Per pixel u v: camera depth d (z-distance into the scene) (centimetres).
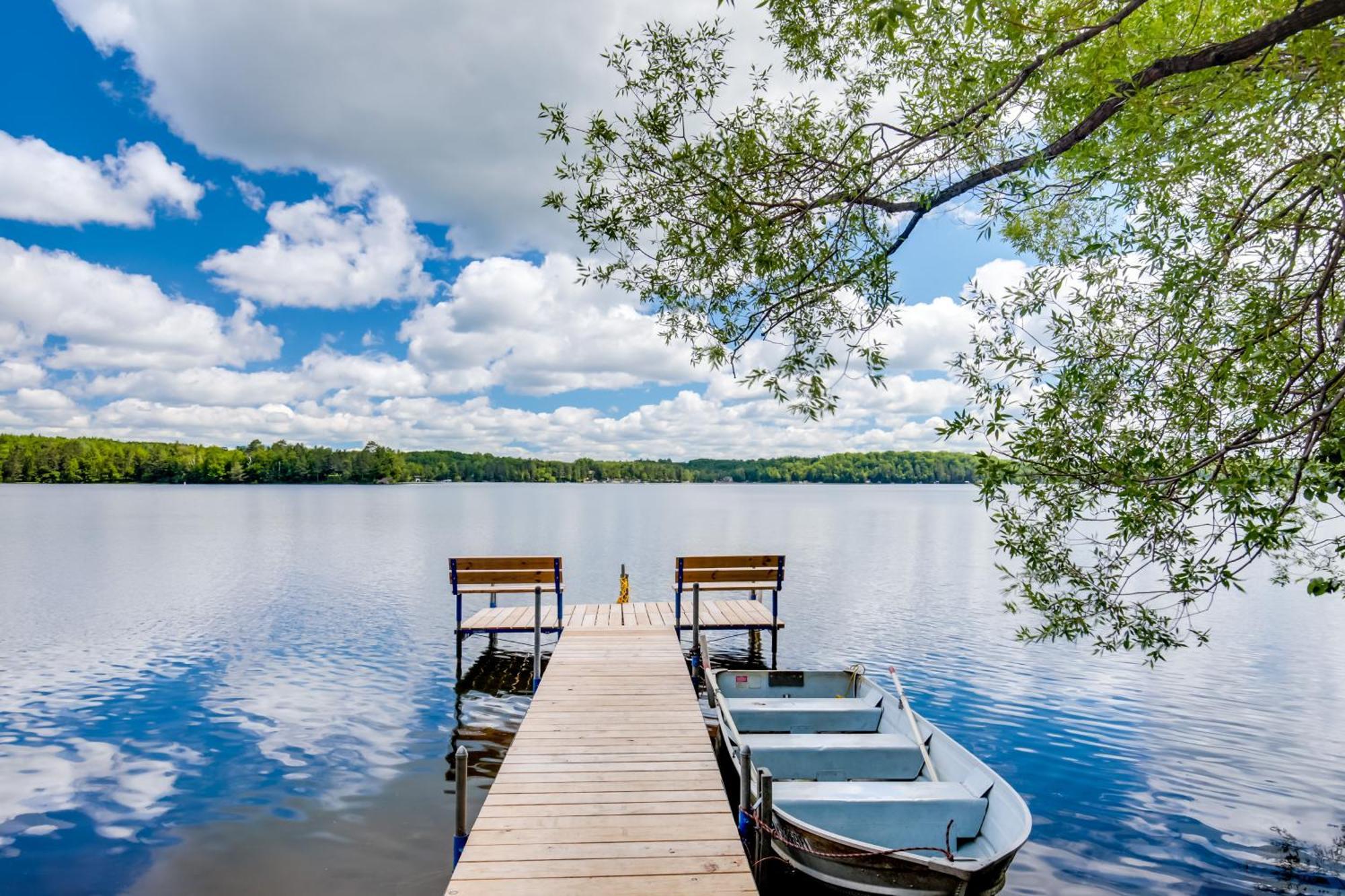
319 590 1992
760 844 532
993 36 388
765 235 402
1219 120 423
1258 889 590
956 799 554
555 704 790
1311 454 370
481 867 448
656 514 6456
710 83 420
